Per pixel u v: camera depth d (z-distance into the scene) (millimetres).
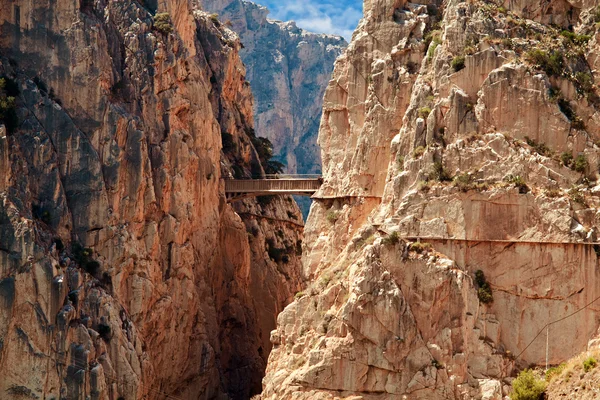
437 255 99438
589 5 106688
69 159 117312
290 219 162875
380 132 109812
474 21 104625
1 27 120062
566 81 101688
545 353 97688
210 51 155125
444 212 99938
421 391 97562
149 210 120125
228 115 152875
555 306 98062
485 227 99062
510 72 101312
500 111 101250
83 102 119000
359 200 109750
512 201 98750
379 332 98938
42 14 120438
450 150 101250
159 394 117562
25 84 118125
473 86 102625
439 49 104812
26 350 107625
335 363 99688
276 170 172625
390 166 105625
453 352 97875
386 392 98375
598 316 97312
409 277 99125
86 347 108688
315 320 103562
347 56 113438
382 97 110375
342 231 110250
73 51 119688
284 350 105062
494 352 97750
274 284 145500
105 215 116375
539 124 100625
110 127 118500
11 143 114312
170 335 119438
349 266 103875
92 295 111875
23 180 113812
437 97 103500
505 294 98938
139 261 117125
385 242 99812
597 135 100625
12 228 109625
